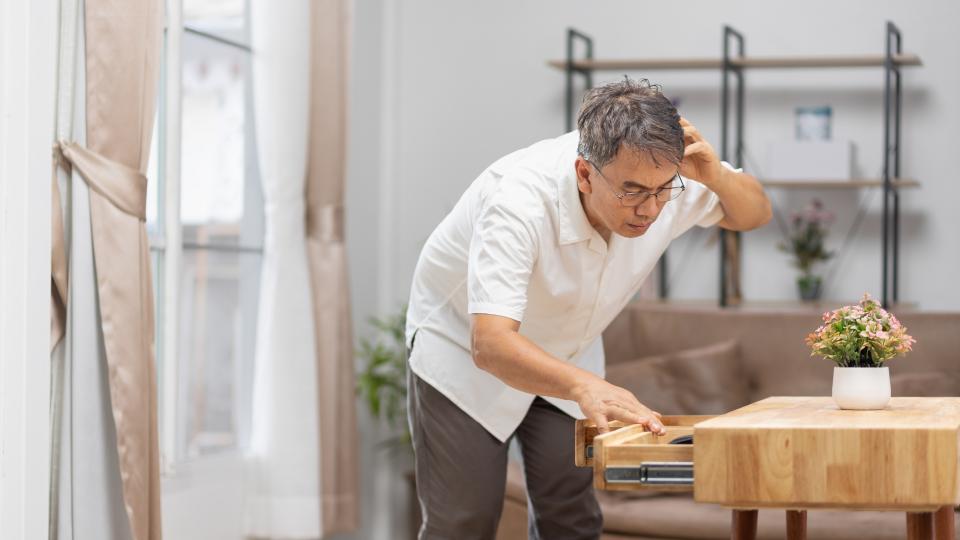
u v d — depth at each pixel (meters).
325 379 3.59
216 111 3.62
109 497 2.55
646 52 4.32
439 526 2.16
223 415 3.67
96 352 2.51
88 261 2.49
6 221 2.28
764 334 3.52
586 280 2.00
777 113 4.20
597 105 1.71
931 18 4.03
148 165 2.82
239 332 3.61
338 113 3.69
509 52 4.46
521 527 3.16
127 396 2.53
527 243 1.84
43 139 2.37
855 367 1.79
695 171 1.98
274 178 3.49
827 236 4.15
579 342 2.14
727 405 3.38
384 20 4.48
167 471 2.99
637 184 1.67
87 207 2.49
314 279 3.61
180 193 3.03
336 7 3.68
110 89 2.52
